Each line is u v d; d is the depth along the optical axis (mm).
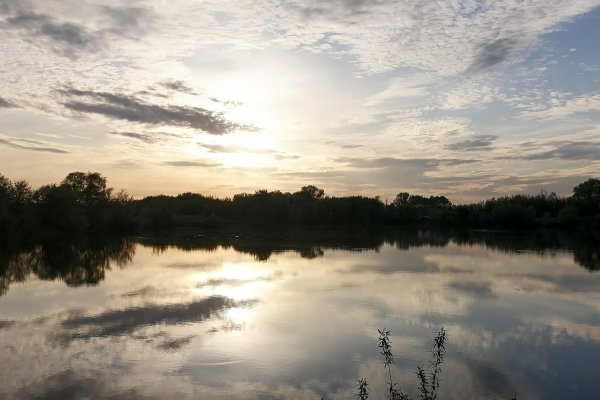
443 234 97500
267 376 17000
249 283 34844
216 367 17828
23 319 24234
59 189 77938
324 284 34594
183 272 40375
